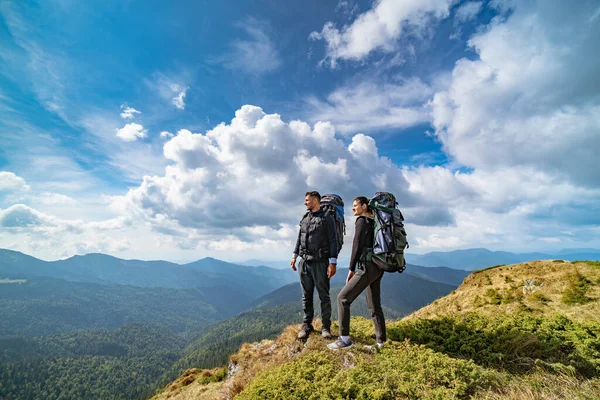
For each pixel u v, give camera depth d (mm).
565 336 5129
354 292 5504
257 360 6910
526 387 3805
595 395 3439
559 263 10344
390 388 4242
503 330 5812
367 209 5672
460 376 4285
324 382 4559
